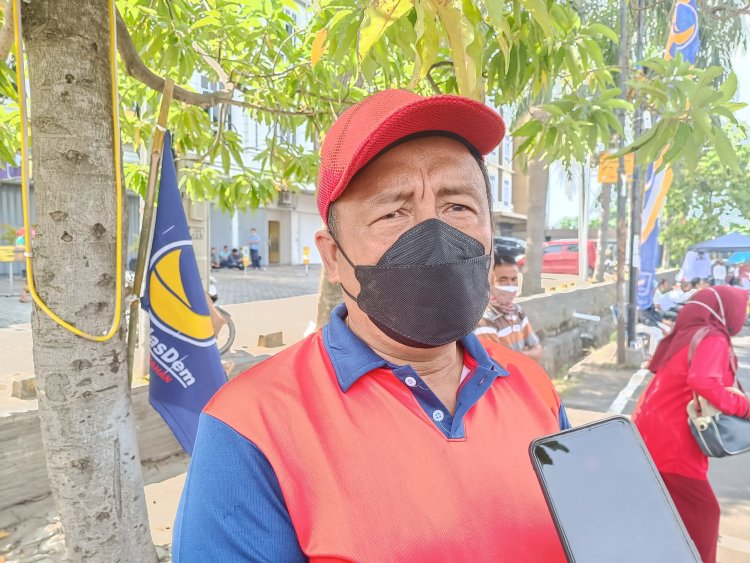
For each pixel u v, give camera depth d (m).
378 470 0.90
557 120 2.41
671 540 0.99
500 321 3.59
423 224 1.01
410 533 0.86
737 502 3.96
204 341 2.44
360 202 1.03
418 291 1.00
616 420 1.06
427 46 1.22
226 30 3.59
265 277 20.06
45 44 1.76
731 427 2.34
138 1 3.19
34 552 2.99
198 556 0.87
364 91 4.21
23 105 1.66
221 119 3.70
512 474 0.99
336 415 0.94
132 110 4.55
